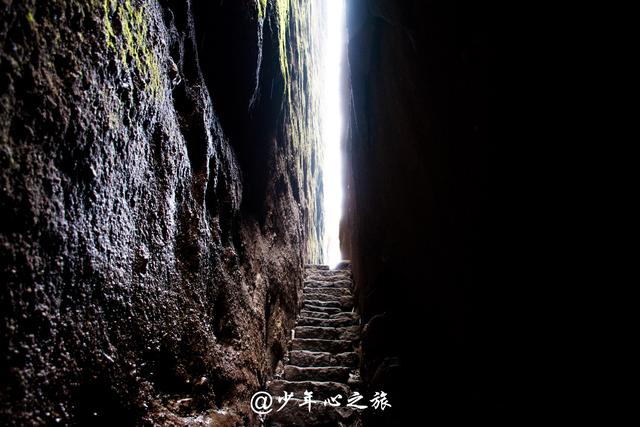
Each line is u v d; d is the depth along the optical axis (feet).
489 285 5.40
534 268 4.35
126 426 4.06
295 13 18.12
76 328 3.43
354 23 11.64
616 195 3.19
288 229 16.03
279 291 13.21
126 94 4.45
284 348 13.08
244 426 7.20
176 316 5.51
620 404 3.20
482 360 5.68
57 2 3.36
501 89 4.76
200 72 7.39
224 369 6.87
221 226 8.38
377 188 12.31
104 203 3.99
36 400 2.91
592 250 3.47
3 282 2.70
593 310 3.49
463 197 6.11
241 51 9.34
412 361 9.13
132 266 4.51
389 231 11.31
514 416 4.79
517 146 4.54
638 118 2.94
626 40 3.01
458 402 6.48
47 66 3.22
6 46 2.82
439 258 7.41
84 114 3.63
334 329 14.94
